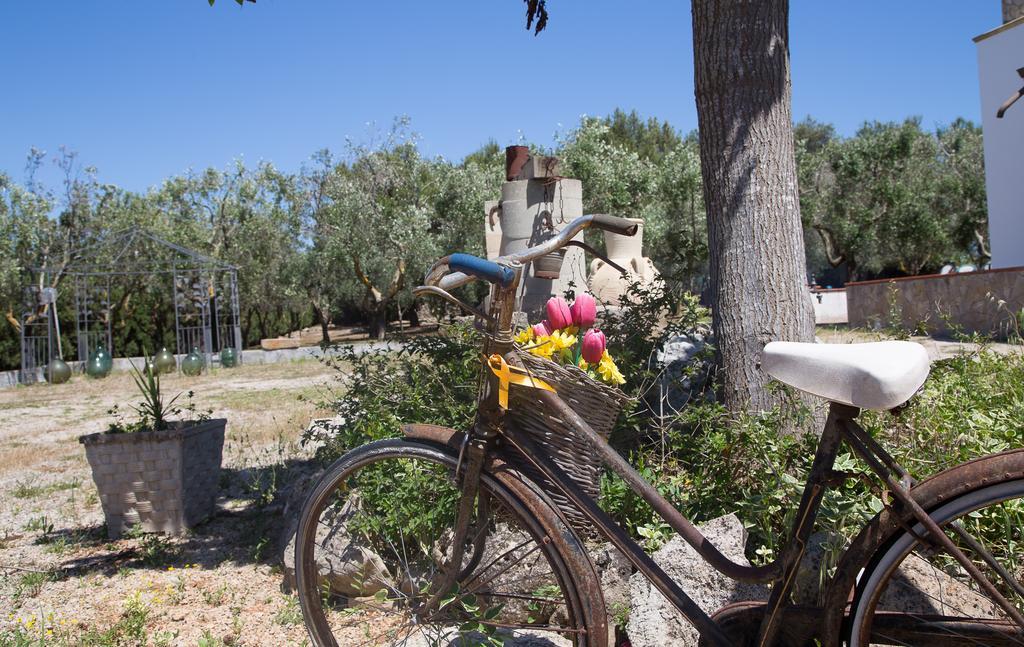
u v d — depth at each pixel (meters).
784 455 3.26
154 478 4.80
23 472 7.53
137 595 3.62
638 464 3.55
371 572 3.26
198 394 14.34
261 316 35.25
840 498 2.75
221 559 4.34
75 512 5.71
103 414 12.56
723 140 4.18
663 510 2.13
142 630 3.30
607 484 3.24
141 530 4.82
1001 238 15.89
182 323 26.61
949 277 12.88
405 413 4.11
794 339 4.07
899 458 3.21
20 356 22.12
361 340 27.73
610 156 24.09
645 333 4.49
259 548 4.29
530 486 2.20
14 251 24.84
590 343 2.43
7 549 4.81
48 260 24.66
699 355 4.26
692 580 2.75
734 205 4.14
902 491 1.89
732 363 4.10
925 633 2.01
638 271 12.27
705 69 4.22
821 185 27.27
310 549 2.54
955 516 1.87
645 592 2.84
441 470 3.34
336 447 4.33
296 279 29.70
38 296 20.98
